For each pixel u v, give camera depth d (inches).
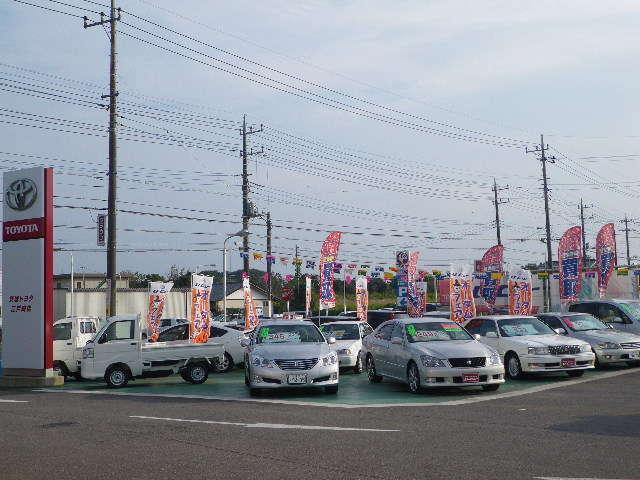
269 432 402.3
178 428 425.7
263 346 626.2
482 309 1499.8
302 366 588.7
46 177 797.2
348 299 2455.7
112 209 1056.8
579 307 920.9
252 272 2696.9
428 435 381.7
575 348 689.6
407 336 638.5
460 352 591.8
